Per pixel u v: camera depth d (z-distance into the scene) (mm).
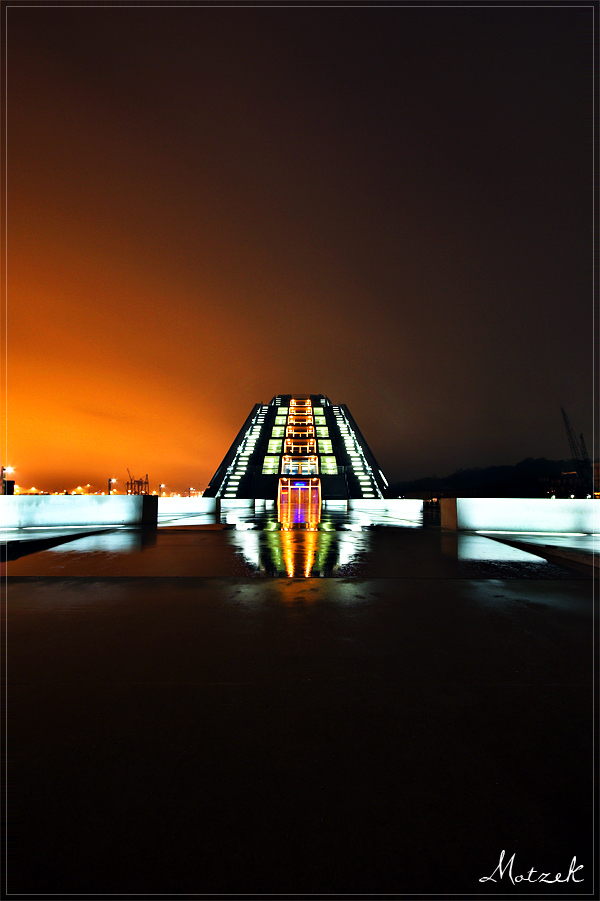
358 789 3221
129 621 7016
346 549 14008
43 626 6773
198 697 4551
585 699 4578
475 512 19172
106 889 2447
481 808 3051
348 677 5039
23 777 3309
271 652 5766
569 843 2791
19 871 2547
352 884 2500
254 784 3256
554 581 9852
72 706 4352
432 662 5473
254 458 62219
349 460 62000
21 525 19031
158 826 2879
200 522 29625
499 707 4398
